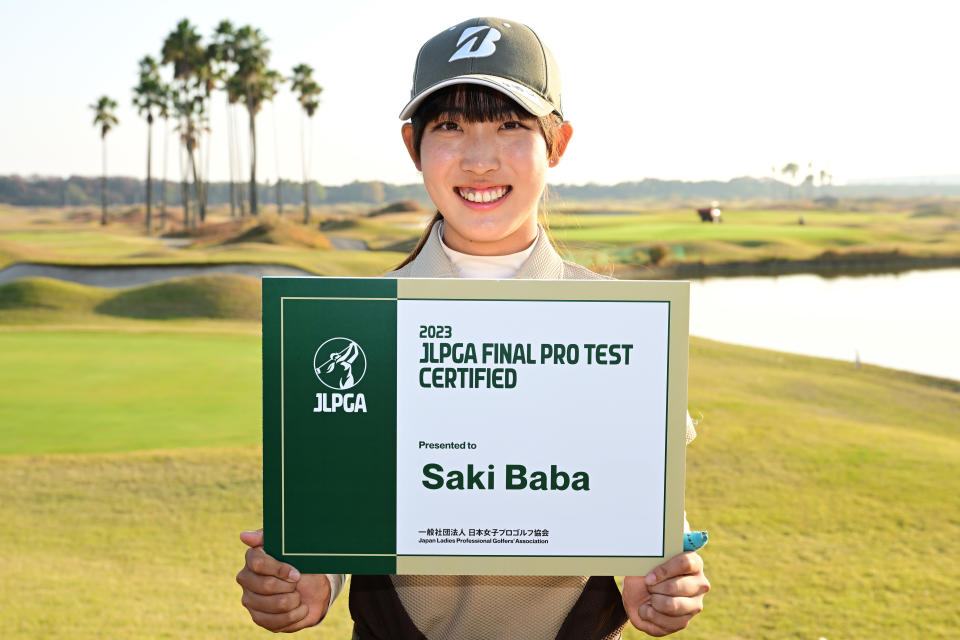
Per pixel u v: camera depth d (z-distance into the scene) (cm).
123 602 497
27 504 669
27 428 954
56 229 8788
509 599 151
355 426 137
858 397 1350
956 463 770
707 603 493
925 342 2744
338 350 136
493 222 153
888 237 7894
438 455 138
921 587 511
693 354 1694
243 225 6731
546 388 138
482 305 137
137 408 1056
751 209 15075
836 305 3903
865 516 635
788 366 1602
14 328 1788
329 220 8556
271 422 137
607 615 154
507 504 139
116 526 625
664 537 139
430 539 138
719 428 891
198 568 552
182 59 7231
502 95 147
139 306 2595
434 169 152
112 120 7794
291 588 139
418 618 153
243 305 2644
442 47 153
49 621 468
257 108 7756
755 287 4788
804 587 514
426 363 137
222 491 700
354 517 138
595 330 137
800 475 734
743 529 611
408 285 136
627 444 139
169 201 16300
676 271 5684
